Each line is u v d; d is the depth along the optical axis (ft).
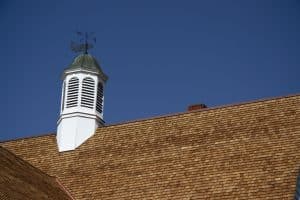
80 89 196.75
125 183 168.25
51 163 185.57
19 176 159.22
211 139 170.30
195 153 168.25
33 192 155.33
